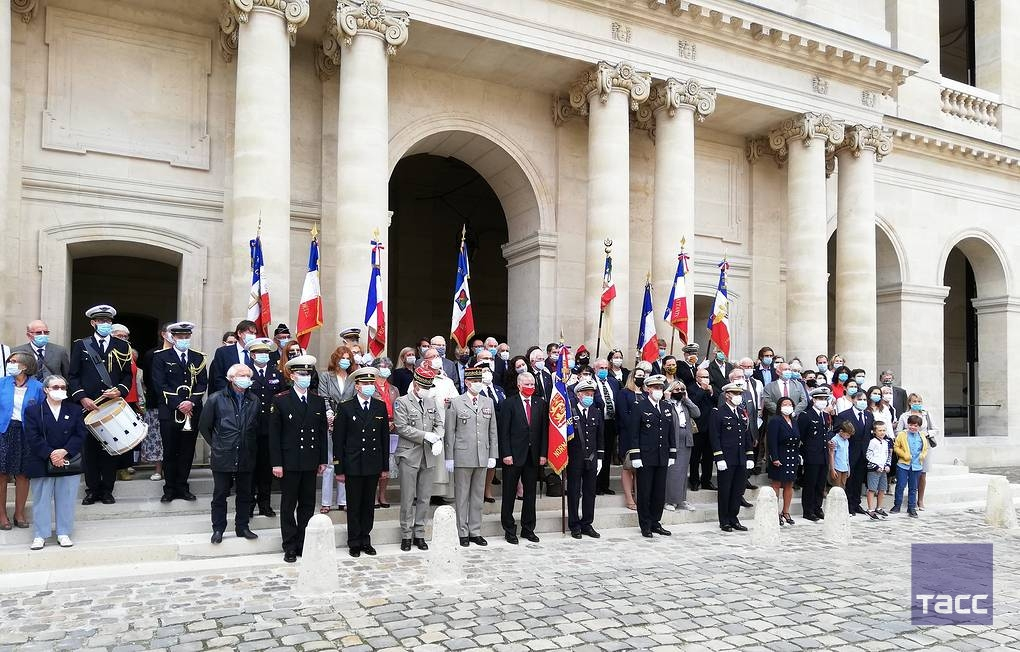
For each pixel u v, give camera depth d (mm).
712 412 13055
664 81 17594
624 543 11633
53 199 13898
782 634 7547
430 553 9281
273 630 7379
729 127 20516
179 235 14773
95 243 14367
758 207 21109
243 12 13695
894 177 24297
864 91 20562
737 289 20750
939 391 24688
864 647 7250
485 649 6957
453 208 28141
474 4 15586
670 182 17688
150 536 10234
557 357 14312
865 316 20406
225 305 14984
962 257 33375
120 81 14531
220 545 10016
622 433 12859
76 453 9562
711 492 14406
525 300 18906
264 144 13680
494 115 17922
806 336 19391
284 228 13859
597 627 7625
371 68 14539
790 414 13750
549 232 18391
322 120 15984
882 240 24312
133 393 11281
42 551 9320
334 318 15594
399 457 10820
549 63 16891
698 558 10805
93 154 14219
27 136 13766
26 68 13859
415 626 7547
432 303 27625
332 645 6996
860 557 11148
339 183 14594
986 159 25781
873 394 15508
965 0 31391
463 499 11188
